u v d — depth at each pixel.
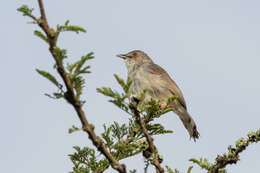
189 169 7.31
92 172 8.72
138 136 9.09
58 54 5.33
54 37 5.38
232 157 7.11
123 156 8.54
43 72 5.59
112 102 6.99
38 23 5.37
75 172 8.53
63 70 5.45
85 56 5.68
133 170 7.62
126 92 6.84
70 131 5.88
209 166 7.24
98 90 6.82
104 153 6.14
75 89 5.77
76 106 5.72
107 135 9.00
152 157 7.27
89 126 5.90
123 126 9.16
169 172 7.30
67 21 5.40
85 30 5.42
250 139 7.14
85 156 8.89
